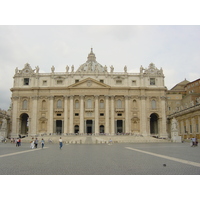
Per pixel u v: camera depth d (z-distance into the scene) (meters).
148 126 89.25
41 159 20.44
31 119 88.44
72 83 90.31
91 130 91.00
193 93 86.50
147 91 91.56
